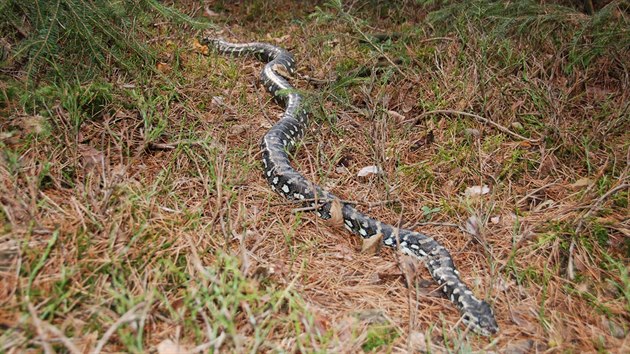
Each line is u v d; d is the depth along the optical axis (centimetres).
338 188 143
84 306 101
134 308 99
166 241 114
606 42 170
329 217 135
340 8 176
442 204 138
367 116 160
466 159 148
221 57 185
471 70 171
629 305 113
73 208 116
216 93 165
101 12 140
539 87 168
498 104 162
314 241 127
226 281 109
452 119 161
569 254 124
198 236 118
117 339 98
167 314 104
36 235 109
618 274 121
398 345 106
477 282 119
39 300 99
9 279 101
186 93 162
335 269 122
